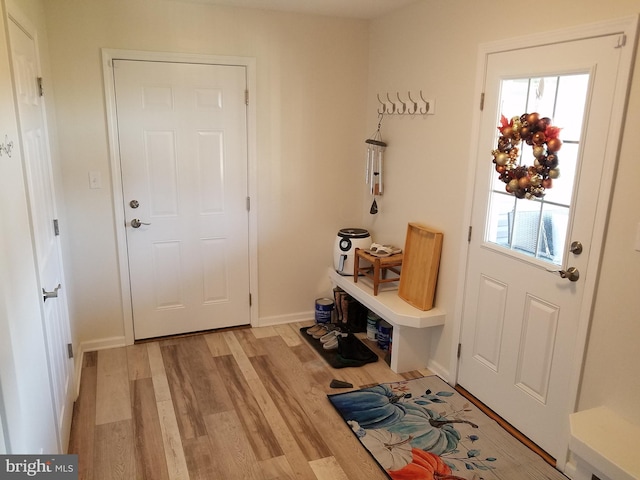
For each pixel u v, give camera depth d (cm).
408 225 341
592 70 209
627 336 204
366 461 242
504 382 273
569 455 233
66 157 324
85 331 352
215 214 371
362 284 371
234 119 362
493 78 264
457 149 296
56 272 256
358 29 382
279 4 338
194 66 344
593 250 214
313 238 405
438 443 256
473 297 292
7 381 129
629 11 194
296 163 387
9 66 167
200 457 242
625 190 200
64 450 233
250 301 397
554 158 230
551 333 239
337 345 359
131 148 339
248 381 315
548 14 230
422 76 325
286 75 369
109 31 320
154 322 371
